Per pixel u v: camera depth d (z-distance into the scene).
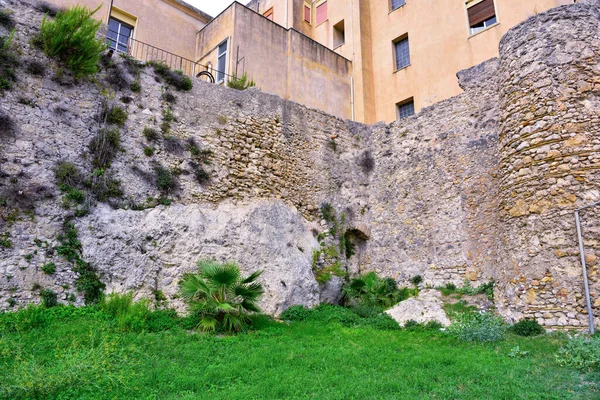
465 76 13.98
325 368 6.47
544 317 8.55
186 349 7.14
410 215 14.34
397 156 15.34
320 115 15.62
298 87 17.48
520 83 10.22
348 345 8.04
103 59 11.09
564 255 8.59
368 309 11.70
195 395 5.29
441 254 13.16
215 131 12.45
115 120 10.71
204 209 11.43
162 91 11.88
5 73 9.41
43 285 8.41
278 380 5.81
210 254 10.72
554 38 9.95
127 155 10.62
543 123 9.53
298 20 22.03
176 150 11.48
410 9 19.00
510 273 9.57
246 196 12.48
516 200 9.67
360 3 20.42
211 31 17.58
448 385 5.69
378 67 19.66
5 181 8.70
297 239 12.99
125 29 16.81
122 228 9.74
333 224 14.49
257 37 16.86
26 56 9.88
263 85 16.50
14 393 4.97
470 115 13.54
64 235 8.98
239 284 9.06
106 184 9.99
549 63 9.83
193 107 12.30
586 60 9.55
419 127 14.97
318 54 18.69
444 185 13.66
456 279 12.56
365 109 18.84
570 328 8.14
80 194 9.43
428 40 17.92
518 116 10.06
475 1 16.69
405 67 18.53
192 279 8.89
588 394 5.25
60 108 9.91
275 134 13.93
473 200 12.78
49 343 6.70
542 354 7.00
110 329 7.71
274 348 7.52
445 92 16.78
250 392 5.33
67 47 10.23
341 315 11.06
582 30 9.83
